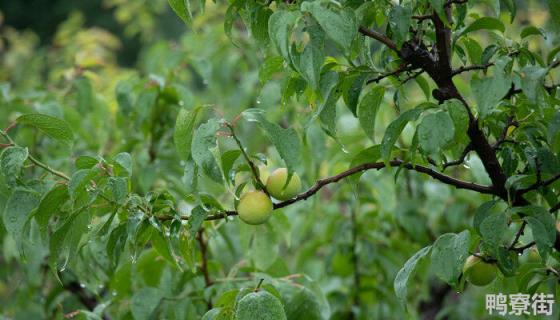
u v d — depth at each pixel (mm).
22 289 3529
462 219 3600
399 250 3680
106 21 10414
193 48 4293
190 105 3299
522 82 1801
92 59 4012
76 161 1949
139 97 3172
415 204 3537
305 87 1978
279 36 1656
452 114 1751
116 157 1908
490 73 3121
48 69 6348
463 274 2020
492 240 1782
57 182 1900
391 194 3291
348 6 1869
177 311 2570
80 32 5695
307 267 3799
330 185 3639
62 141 2053
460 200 3645
